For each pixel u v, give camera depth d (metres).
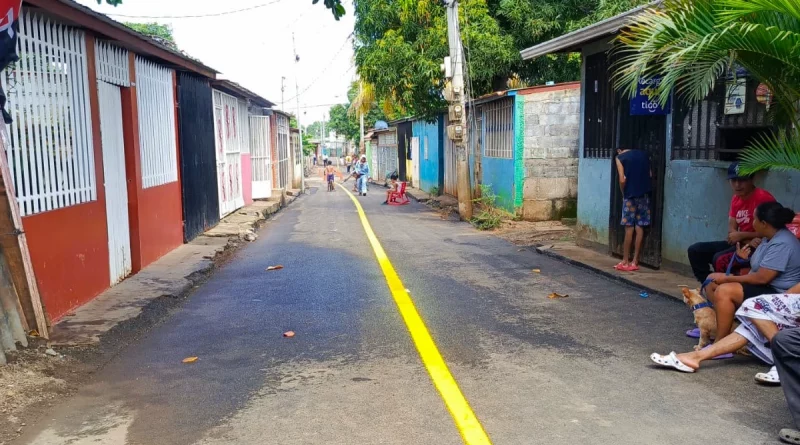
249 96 18.59
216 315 7.15
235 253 11.68
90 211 7.59
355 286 8.52
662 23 5.14
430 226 15.72
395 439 3.95
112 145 8.54
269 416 4.35
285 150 28.86
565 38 10.08
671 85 5.17
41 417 4.39
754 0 4.64
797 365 3.88
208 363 5.50
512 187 16.16
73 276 7.08
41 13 6.42
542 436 3.95
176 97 11.70
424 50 18.27
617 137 9.79
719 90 7.61
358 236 13.76
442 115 24.03
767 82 5.31
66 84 7.10
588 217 11.09
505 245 12.24
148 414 4.42
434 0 18.19
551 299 7.62
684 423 4.12
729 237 6.06
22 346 5.48
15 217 5.53
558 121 15.80
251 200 19.70
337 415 4.34
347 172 59.28
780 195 6.78
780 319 4.75
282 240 13.34
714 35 4.77
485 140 18.95
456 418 4.23
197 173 12.98
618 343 5.84
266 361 5.53
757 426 4.07
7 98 5.83
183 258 10.37
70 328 6.33
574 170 15.98
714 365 5.21
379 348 5.82
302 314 7.11
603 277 8.86
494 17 19.08
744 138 7.45
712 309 5.42
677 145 8.54
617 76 9.50
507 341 5.96
